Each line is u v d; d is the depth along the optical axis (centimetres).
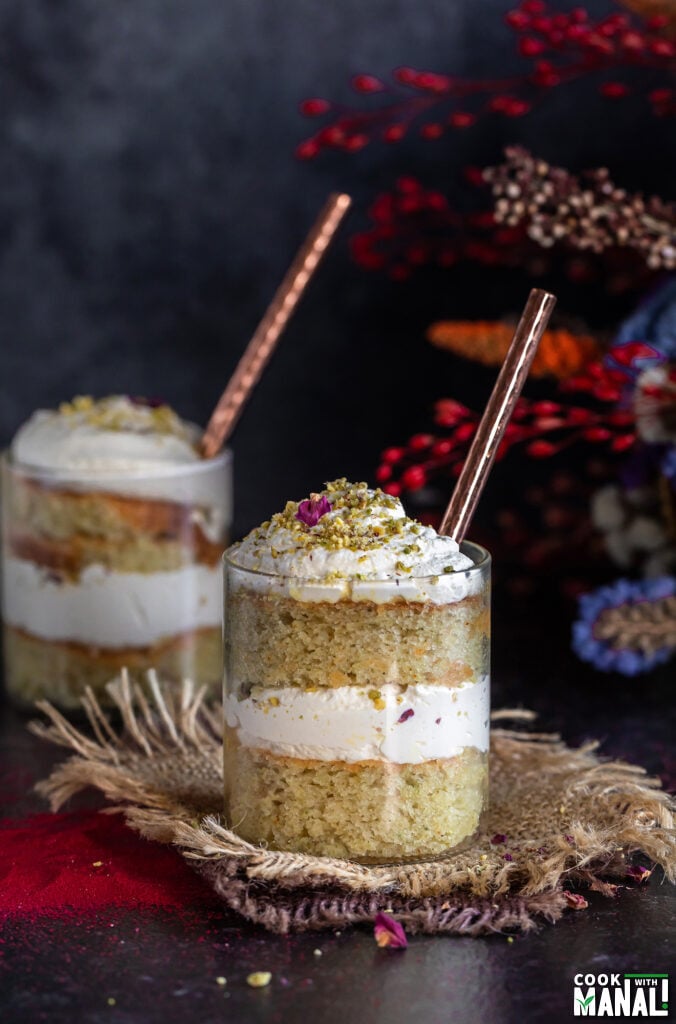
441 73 102
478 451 74
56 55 104
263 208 105
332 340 106
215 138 105
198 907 71
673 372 86
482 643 73
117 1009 66
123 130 105
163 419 90
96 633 86
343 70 103
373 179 104
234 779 73
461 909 70
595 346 92
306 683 70
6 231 106
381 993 66
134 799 77
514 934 70
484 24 102
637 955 68
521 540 101
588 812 74
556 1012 66
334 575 70
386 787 71
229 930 70
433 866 71
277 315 88
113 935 70
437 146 103
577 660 95
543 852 72
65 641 86
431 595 70
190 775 79
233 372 107
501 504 106
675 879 72
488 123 102
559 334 92
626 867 73
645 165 101
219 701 89
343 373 106
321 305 106
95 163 105
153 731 83
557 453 105
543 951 69
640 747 84
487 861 71
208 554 88
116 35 104
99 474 85
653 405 88
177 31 104
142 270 107
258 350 88
